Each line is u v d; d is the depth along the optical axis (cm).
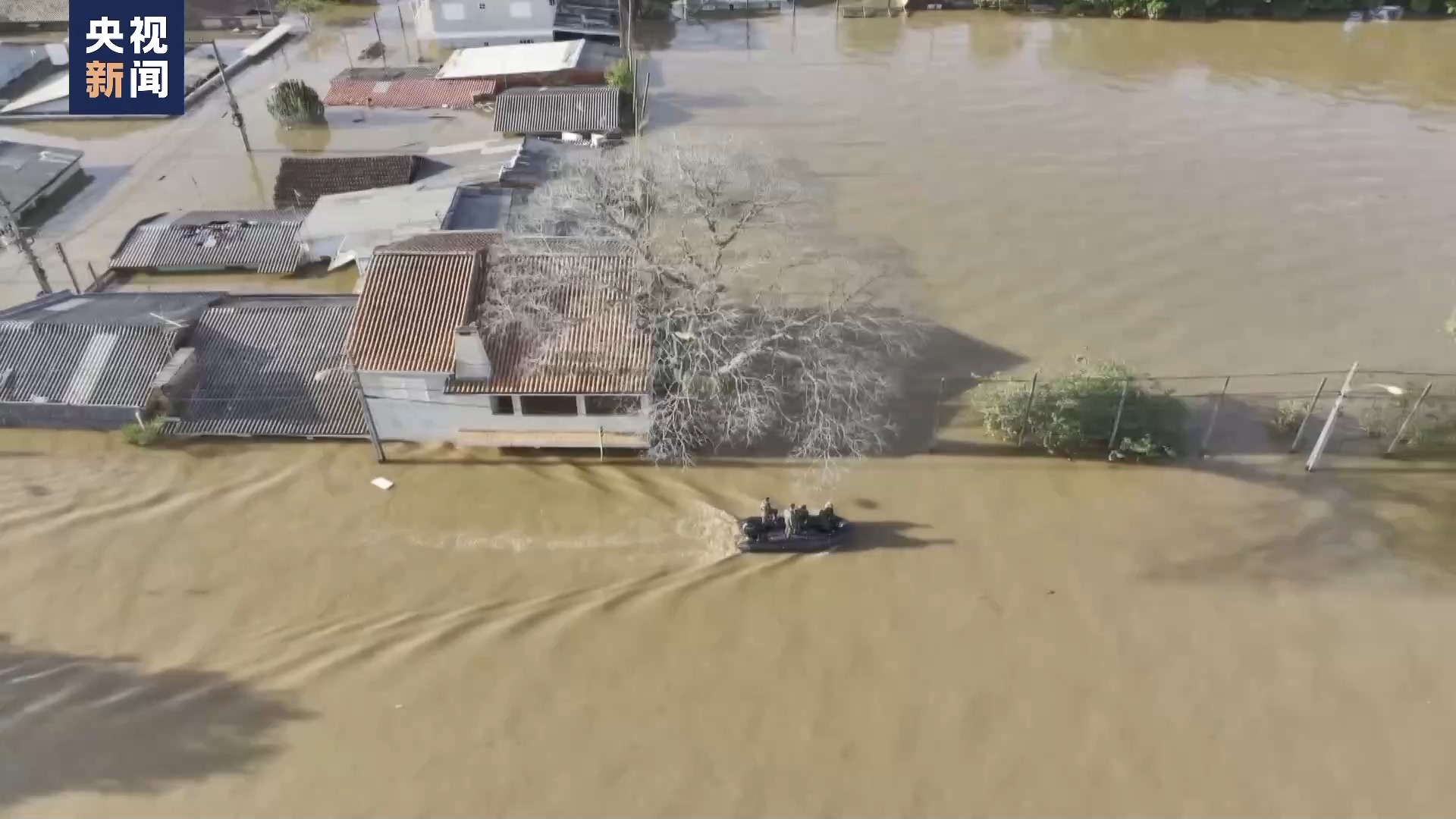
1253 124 6241
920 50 7488
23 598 3025
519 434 3500
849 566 3183
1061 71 7088
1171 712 2730
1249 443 3675
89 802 2453
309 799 2484
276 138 6216
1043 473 3550
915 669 2852
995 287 4644
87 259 4925
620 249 3697
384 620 2984
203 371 3703
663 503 3425
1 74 6831
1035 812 2494
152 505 3381
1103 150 5922
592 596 3070
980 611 3027
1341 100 6562
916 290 4609
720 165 4422
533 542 3266
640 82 6838
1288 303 4503
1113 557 3212
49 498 3391
